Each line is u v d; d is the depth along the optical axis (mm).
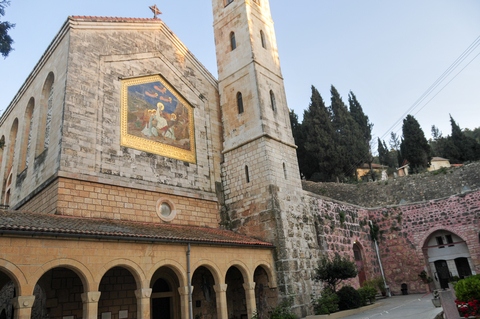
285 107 30812
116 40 25453
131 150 23562
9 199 28125
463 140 62656
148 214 23016
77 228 15133
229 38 31750
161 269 22125
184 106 28625
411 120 60094
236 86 30094
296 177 28641
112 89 23922
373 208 39375
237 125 29156
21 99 29406
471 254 33938
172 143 26516
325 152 53969
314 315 23328
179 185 25719
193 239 18750
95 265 14867
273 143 27641
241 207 26969
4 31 16469
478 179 37969
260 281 24078
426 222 36625
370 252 36750
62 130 20469
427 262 36406
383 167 74938
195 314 23016
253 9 31984
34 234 13359
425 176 41594
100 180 21172
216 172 28812
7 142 30625
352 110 72188
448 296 15883
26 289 12766
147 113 25562
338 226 32969
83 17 23797
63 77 22062
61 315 17203
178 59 29594
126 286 20172
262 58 30438
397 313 21469
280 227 24766
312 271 25859
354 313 24500
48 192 20328
